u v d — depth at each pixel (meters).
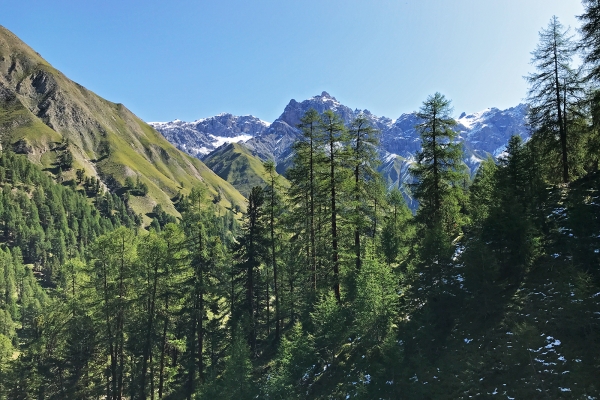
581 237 19.50
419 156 27.77
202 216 79.06
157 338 32.47
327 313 23.30
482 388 15.22
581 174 28.53
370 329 20.73
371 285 21.28
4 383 38.31
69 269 39.81
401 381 17.16
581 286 15.38
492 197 24.58
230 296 38.28
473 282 19.45
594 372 13.26
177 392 32.69
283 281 40.41
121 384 32.78
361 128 28.88
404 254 32.97
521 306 17.92
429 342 19.22
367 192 28.09
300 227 31.27
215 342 34.19
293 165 29.41
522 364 15.10
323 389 21.34
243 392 23.45
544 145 28.72
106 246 31.47
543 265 19.53
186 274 33.31
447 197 26.67
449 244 22.66
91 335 34.06
